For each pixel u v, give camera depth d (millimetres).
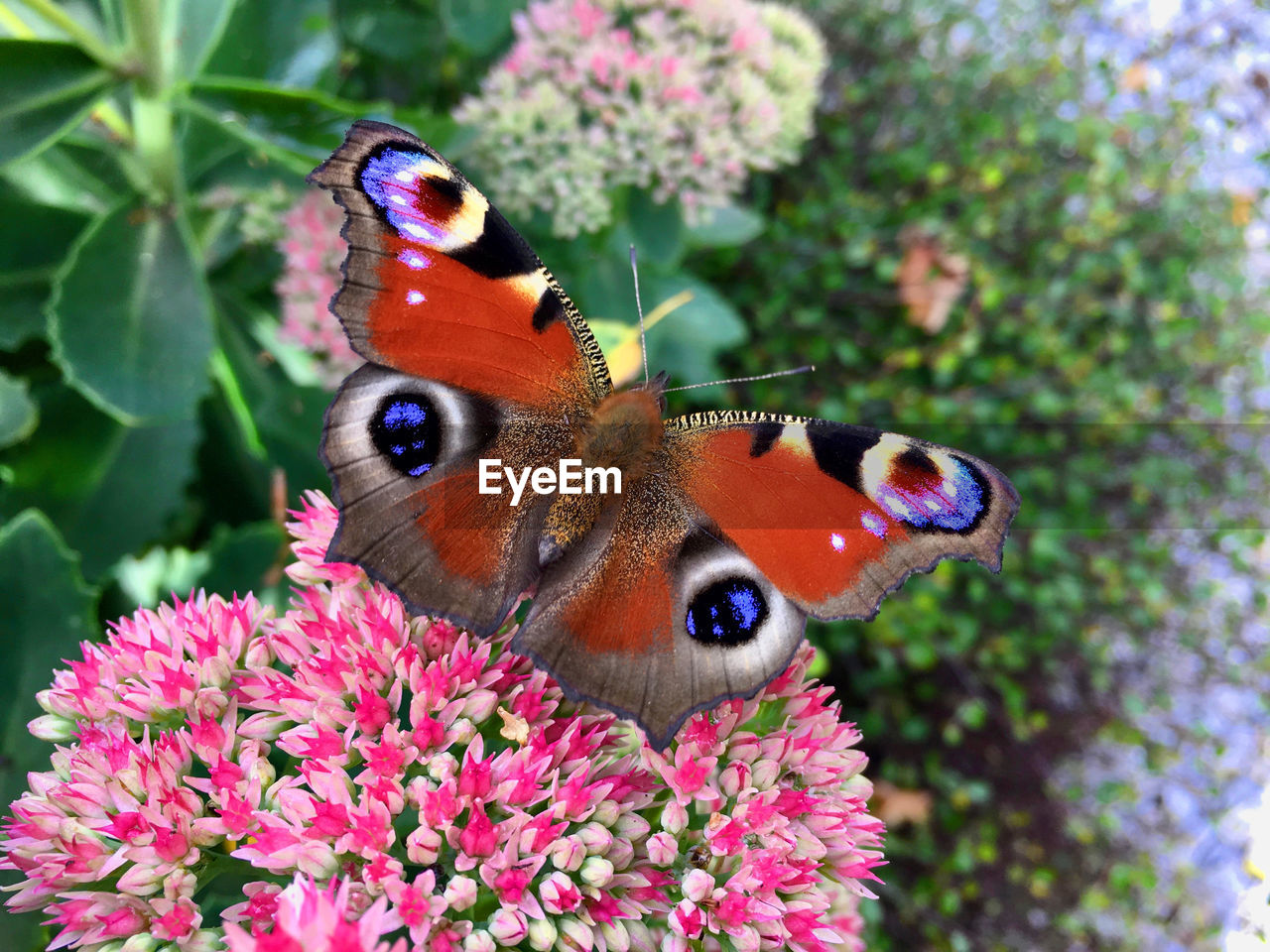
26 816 81
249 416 124
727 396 220
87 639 103
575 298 162
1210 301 264
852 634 213
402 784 81
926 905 219
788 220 238
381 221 78
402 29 175
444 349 84
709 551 83
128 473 129
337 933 61
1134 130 268
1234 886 247
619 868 82
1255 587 269
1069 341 259
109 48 122
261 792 82
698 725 86
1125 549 250
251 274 154
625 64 146
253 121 124
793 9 247
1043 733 237
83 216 132
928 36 261
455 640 86
